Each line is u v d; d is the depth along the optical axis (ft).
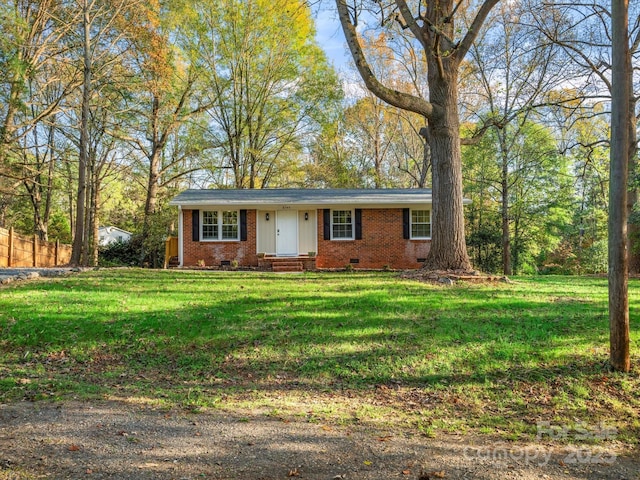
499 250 83.15
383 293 33.14
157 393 17.37
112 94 75.56
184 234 63.87
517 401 16.98
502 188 78.69
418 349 21.93
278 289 35.65
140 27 66.03
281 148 98.17
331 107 95.14
